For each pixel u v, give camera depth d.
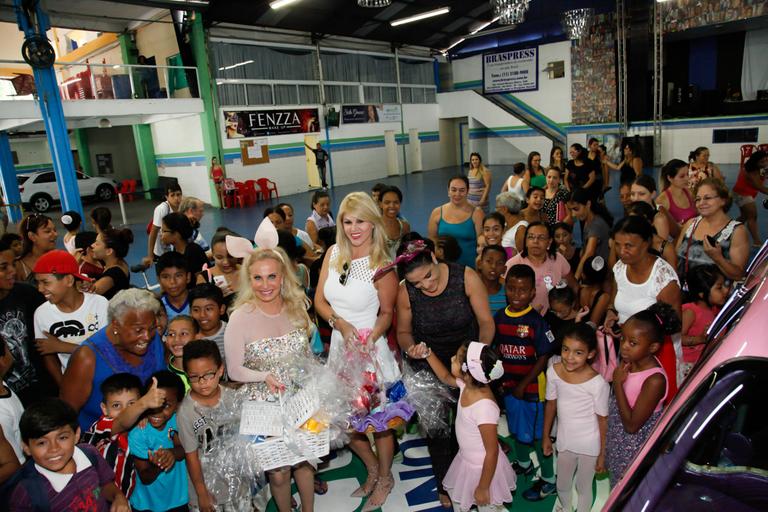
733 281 3.15
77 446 2.03
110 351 2.44
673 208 4.29
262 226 2.68
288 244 3.81
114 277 3.71
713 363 1.30
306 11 16.36
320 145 18.14
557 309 3.11
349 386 2.54
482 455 2.40
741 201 6.15
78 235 4.11
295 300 2.66
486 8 19.64
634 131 18.52
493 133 24.55
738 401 1.20
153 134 18.23
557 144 21.16
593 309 3.26
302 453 2.38
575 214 4.51
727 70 18.28
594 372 2.49
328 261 2.89
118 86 12.62
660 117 17.56
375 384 2.56
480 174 7.47
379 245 2.76
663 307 2.25
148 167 18.61
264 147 17.17
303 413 2.39
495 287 3.50
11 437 2.11
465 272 2.71
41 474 1.89
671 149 17.75
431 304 2.70
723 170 15.06
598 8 18.50
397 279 2.78
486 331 2.70
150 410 2.33
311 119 18.67
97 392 2.45
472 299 2.69
